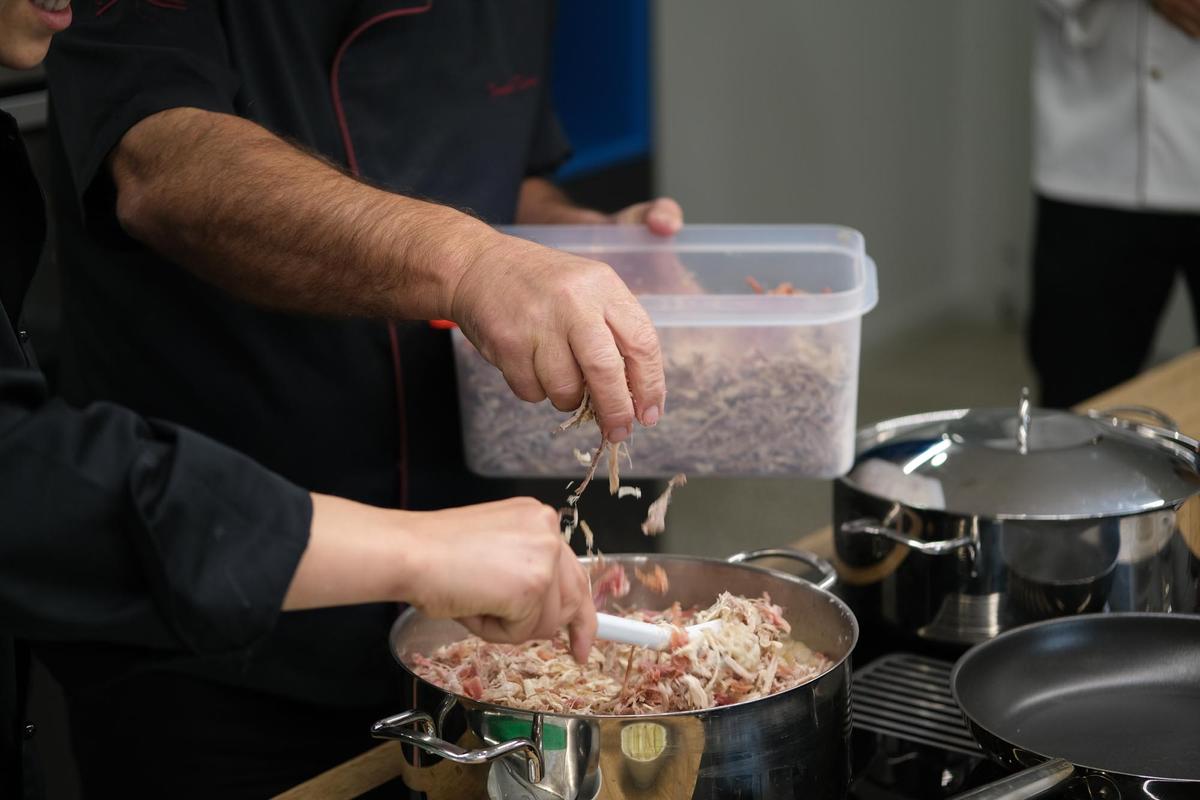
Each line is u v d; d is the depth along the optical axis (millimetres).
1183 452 1234
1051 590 1111
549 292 927
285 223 1092
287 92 1316
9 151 1010
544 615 782
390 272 1037
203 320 1337
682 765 830
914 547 1130
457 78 1433
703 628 996
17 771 984
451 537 753
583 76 3160
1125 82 2611
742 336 1199
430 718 884
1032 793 837
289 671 1356
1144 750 952
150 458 712
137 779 1410
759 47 3930
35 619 692
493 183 1491
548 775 840
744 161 3996
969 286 4859
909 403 4055
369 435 1415
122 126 1170
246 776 1390
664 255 1432
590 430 1253
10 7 851
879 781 992
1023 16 4473
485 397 1256
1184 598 1150
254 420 1371
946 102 4668
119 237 1267
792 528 3258
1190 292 2742
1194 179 2576
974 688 998
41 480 686
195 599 693
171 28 1216
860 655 1200
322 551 722
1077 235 2756
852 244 1371
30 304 1738
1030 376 4273
